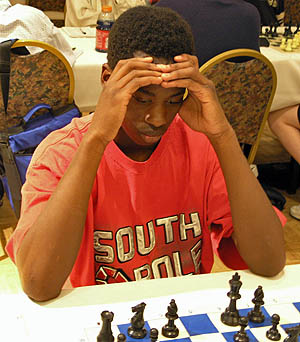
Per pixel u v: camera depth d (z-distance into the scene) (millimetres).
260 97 2867
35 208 1159
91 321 990
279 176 3652
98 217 1224
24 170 2568
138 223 1241
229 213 1291
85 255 1216
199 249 1344
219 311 1037
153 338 912
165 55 1045
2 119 2572
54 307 1029
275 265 1187
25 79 2574
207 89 1115
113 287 1099
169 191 1258
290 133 3266
